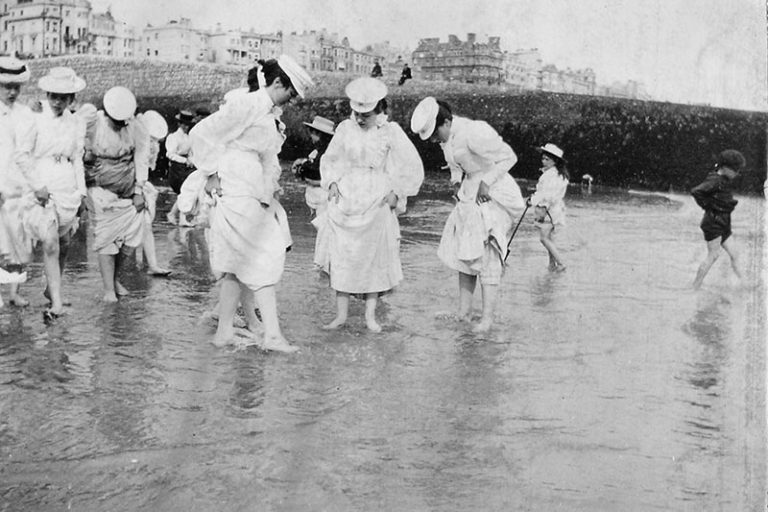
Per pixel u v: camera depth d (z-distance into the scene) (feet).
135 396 14.48
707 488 11.75
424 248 29.45
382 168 18.88
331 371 16.12
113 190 21.24
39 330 18.69
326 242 23.79
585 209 29.96
